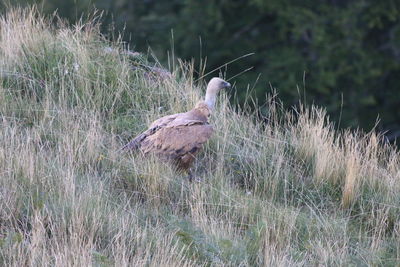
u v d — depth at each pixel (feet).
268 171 64.90
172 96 69.77
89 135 62.49
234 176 65.00
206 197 60.08
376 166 66.49
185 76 73.82
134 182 60.59
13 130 61.82
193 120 62.44
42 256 50.42
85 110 66.74
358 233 61.46
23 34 72.49
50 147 62.75
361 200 64.23
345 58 128.06
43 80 69.97
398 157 70.28
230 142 66.28
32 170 57.21
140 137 63.26
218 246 54.75
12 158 58.44
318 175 65.41
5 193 55.36
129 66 72.38
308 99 126.52
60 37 73.10
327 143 67.72
